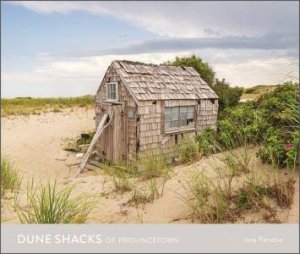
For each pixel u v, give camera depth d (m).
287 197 4.38
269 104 7.87
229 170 5.62
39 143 14.88
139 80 10.63
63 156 12.70
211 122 12.35
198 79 12.82
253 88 16.33
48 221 4.80
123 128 10.52
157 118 10.39
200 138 9.32
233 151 6.49
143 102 9.98
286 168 5.09
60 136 16.48
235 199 4.73
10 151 13.33
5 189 6.71
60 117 22.33
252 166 5.54
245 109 9.28
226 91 15.41
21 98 35.31
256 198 4.57
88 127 18.72
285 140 5.74
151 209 5.27
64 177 9.38
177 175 6.46
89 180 7.65
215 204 4.73
